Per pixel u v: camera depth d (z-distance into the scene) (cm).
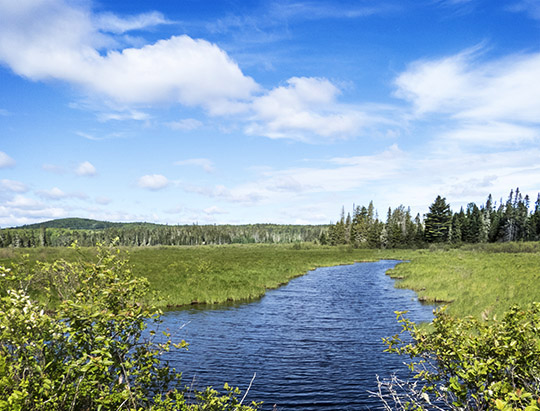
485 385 456
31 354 456
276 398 1044
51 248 5575
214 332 1703
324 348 1480
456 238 9544
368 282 3591
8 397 364
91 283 551
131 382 535
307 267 5106
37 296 1282
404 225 11081
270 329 1767
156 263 4378
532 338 494
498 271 2872
